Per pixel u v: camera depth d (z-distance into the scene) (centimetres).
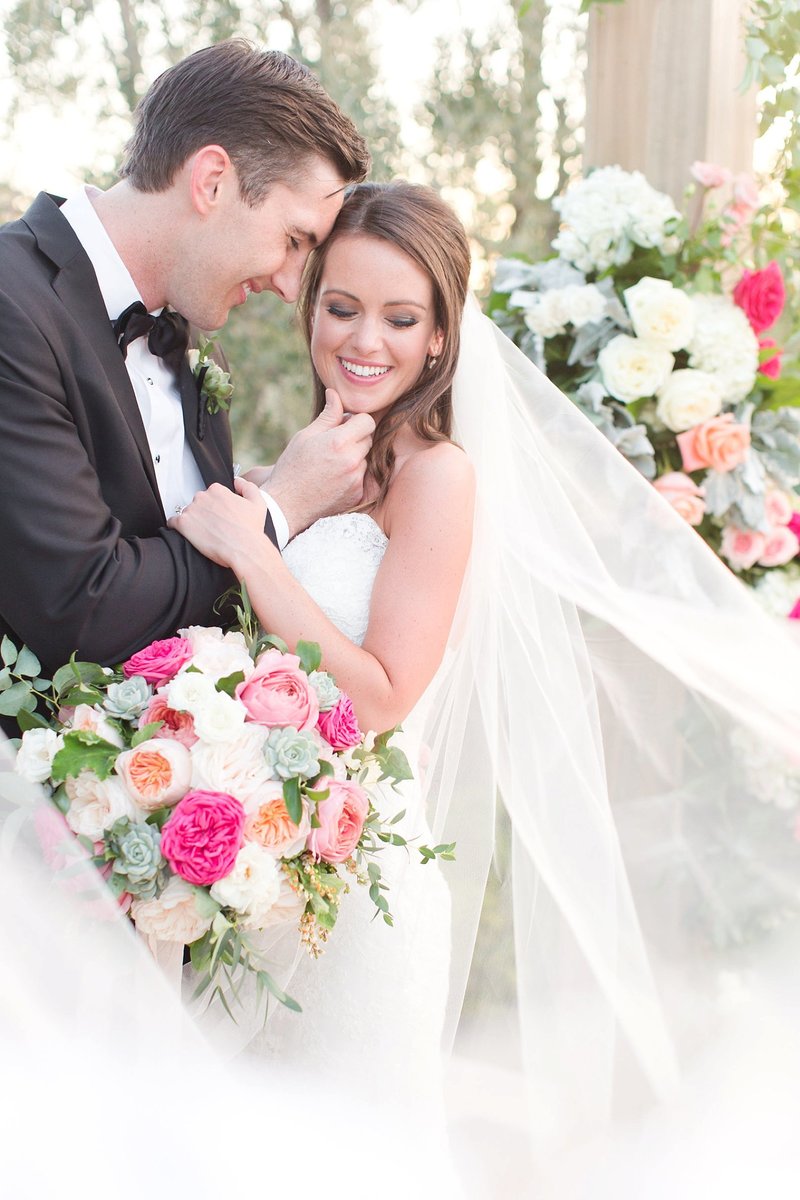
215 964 146
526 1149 212
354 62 366
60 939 127
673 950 225
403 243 189
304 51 359
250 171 179
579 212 237
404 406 197
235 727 143
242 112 178
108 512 169
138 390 189
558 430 211
